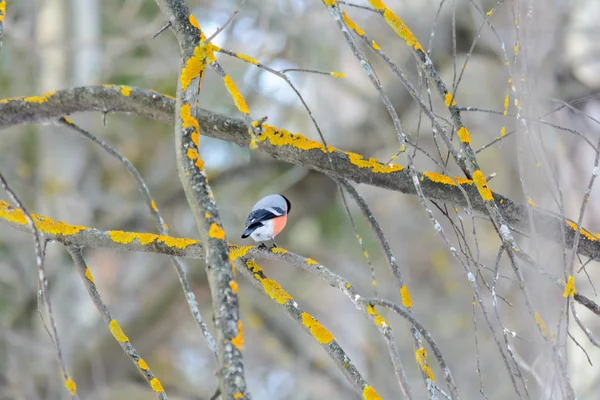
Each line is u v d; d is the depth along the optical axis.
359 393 4.21
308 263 4.75
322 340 4.54
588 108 11.33
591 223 10.83
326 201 15.32
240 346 3.37
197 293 14.66
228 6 14.71
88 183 15.92
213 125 5.57
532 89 4.66
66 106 5.91
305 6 15.32
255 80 14.74
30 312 14.25
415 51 4.84
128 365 14.22
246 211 15.63
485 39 13.44
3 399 12.48
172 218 15.42
